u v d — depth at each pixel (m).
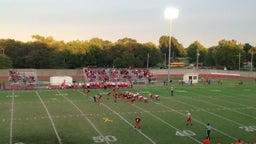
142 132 25.80
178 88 56.72
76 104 38.66
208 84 64.69
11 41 102.69
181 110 35.56
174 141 23.34
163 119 30.80
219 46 113.00
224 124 29.00
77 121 29.53
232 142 23.33
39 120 29.77
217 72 89.19
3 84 54.62
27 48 99.62
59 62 95.31
